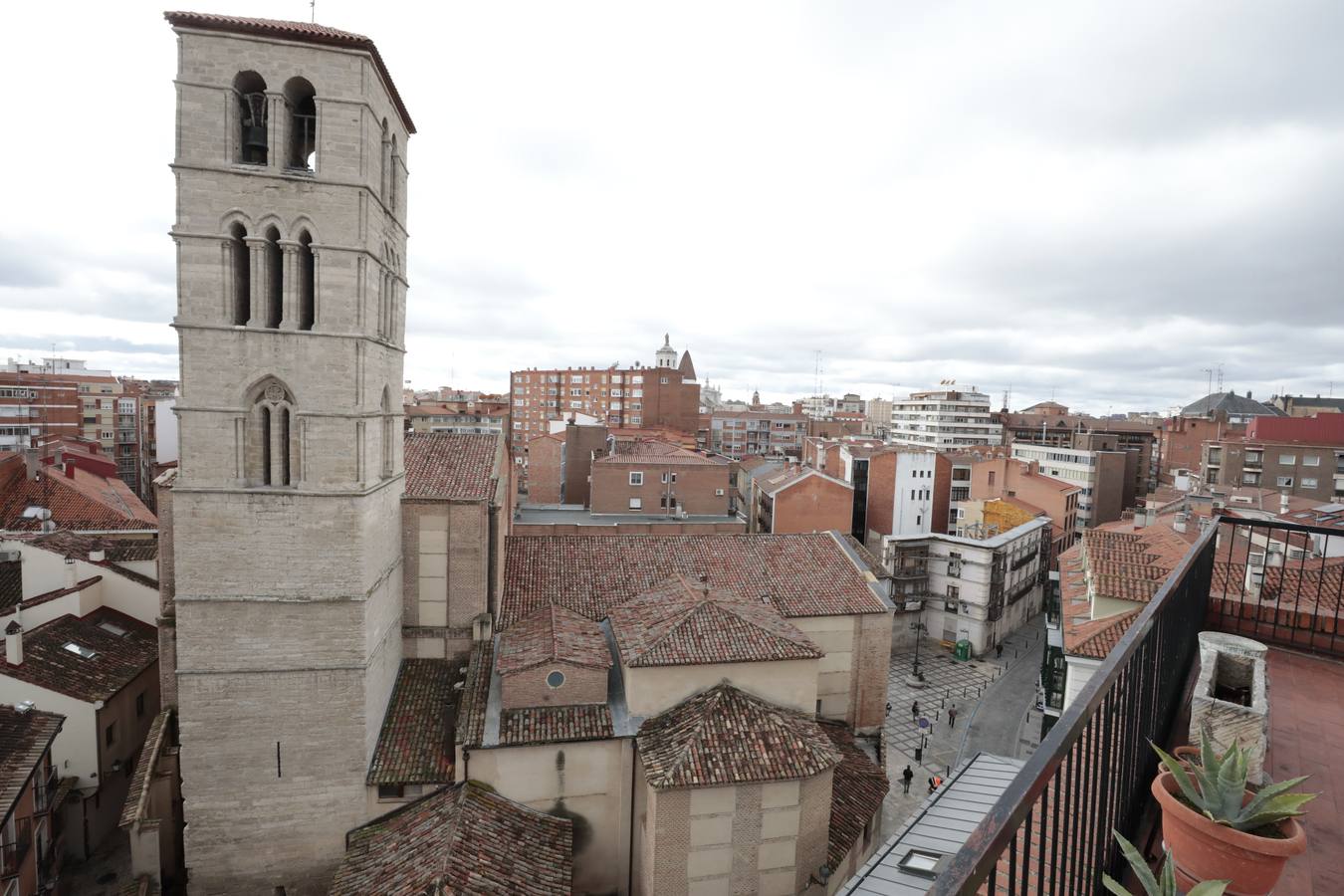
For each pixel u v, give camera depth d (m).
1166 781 6.90
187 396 25.36
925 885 18.98
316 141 25.81
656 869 24.48
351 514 26.22
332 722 26.64
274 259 26.50
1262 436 96.38
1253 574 20.78
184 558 25.55
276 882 26.83
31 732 28.73
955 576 70.94
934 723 54.38
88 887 31.47
